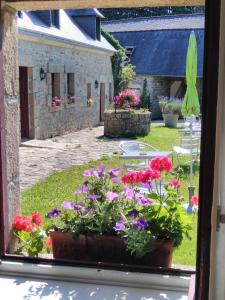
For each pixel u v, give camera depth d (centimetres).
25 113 976
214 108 110
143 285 161
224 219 115
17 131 209
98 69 1457
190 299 131
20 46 890
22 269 172
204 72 113
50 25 1064
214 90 110
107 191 209
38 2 183
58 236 188
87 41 1297
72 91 1234
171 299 153
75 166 712
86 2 186
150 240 174
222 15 108
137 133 1097
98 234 183
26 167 697
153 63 1772
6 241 189
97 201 200
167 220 185
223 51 109
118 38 1923
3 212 186
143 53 1825
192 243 299
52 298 154
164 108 1294
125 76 1636
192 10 2062
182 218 188
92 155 816
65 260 173
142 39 1877
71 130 1218
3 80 189
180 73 1725
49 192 549
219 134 110
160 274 162
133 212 191
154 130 1196
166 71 1739
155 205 196
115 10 2159
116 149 883
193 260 273
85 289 161
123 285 163
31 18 988
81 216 191
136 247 172
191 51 500
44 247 204
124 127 1091
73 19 1407
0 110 184
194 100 507
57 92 1132
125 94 1157
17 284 166
